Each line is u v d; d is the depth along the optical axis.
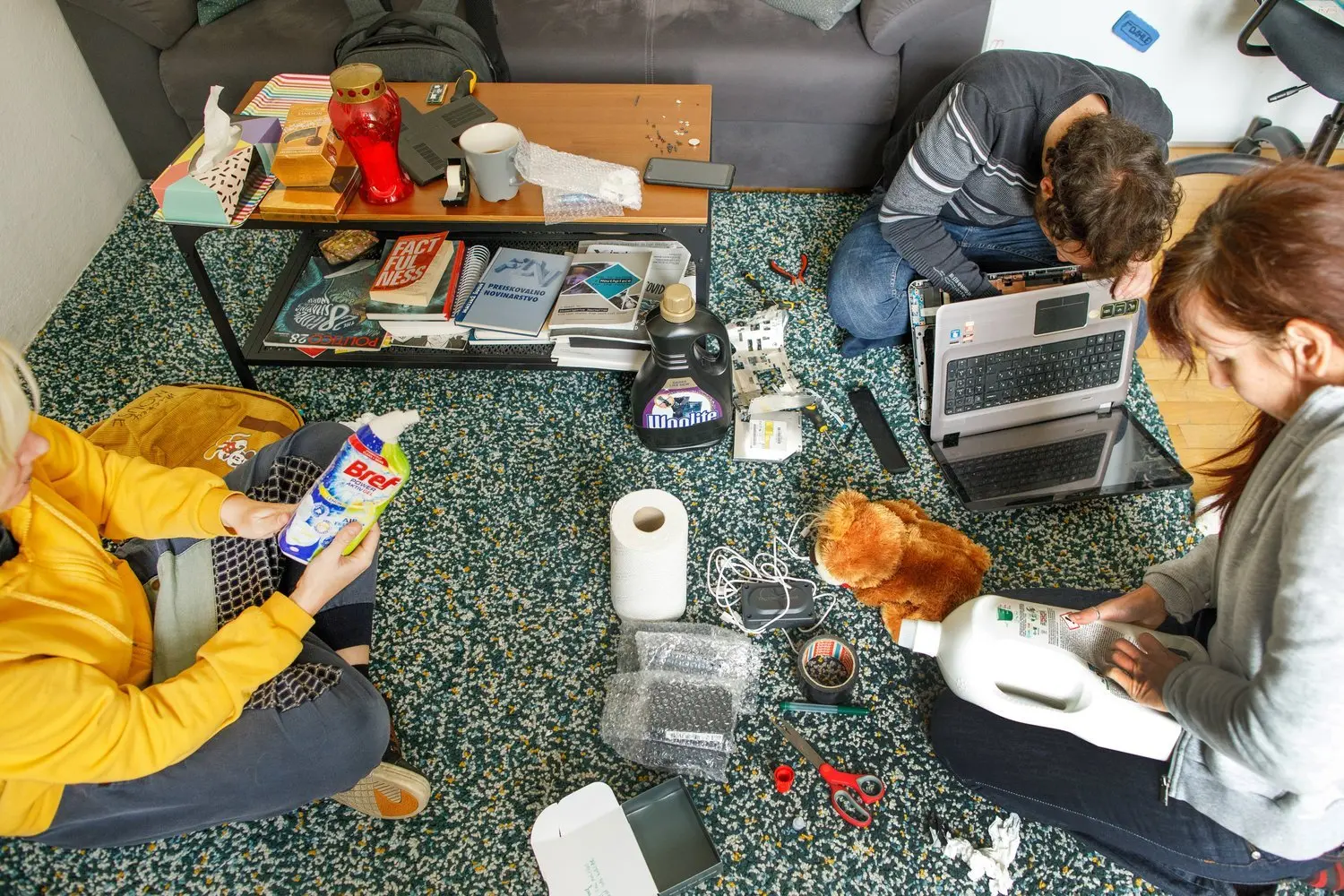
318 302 1.98
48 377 2.00
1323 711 0.82
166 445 1.73
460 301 1.93
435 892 1.30
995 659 1.26
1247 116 2.63
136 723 0.97
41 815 1.05
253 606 1.11
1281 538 0.87
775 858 1.33
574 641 1.58
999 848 1.33
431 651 1.57
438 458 1.86
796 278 2.23
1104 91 1.64
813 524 1.72
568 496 1.79
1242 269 0.82
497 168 1.62
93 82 2.30
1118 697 1.17
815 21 2.27
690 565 1.68
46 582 1.01
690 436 1.83
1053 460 1.81
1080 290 1.74
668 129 1.86
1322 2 1.96
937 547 1.60
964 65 1.78
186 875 1.32
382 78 1.55
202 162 1.62
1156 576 1.26
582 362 1.91
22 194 2.06
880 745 1.46
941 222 1.92
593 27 2.28
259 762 1.14
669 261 2.04
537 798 1.40
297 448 1.37
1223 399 1.99
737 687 1.50
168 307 2.16
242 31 2.26
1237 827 1.08
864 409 1.93
